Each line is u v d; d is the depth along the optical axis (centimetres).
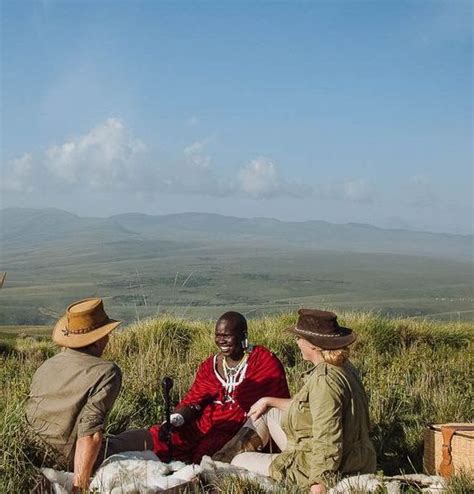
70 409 542
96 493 508
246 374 671
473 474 544
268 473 559
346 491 499
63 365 558
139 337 1355
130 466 544
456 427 588
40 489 512
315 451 516
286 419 557
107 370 555
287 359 1257
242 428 632
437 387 974
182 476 538
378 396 857
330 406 516
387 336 1460
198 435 665
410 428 759
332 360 541
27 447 535
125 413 759
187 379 945
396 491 507
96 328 570
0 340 2125
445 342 1523
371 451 551
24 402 573
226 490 512
